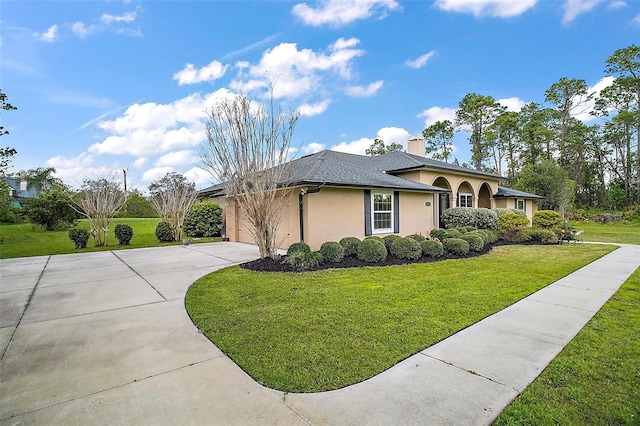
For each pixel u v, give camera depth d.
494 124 36.69
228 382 3.02
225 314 4.92
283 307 5.20
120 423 2.45
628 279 7.16
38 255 11.71
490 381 2.96
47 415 2.56
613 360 3.37
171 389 2.92
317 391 2.84
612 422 2.42
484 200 23.02
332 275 7.56
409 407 2.58
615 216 30.45
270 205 9.02
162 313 5.07
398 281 6.94
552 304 5.33
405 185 13.38
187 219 17.86
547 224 15.34
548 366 3.25
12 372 3.27
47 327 4.52
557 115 37.06
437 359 3.41
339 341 3.88
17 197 41.28
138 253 11.92
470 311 4.95
